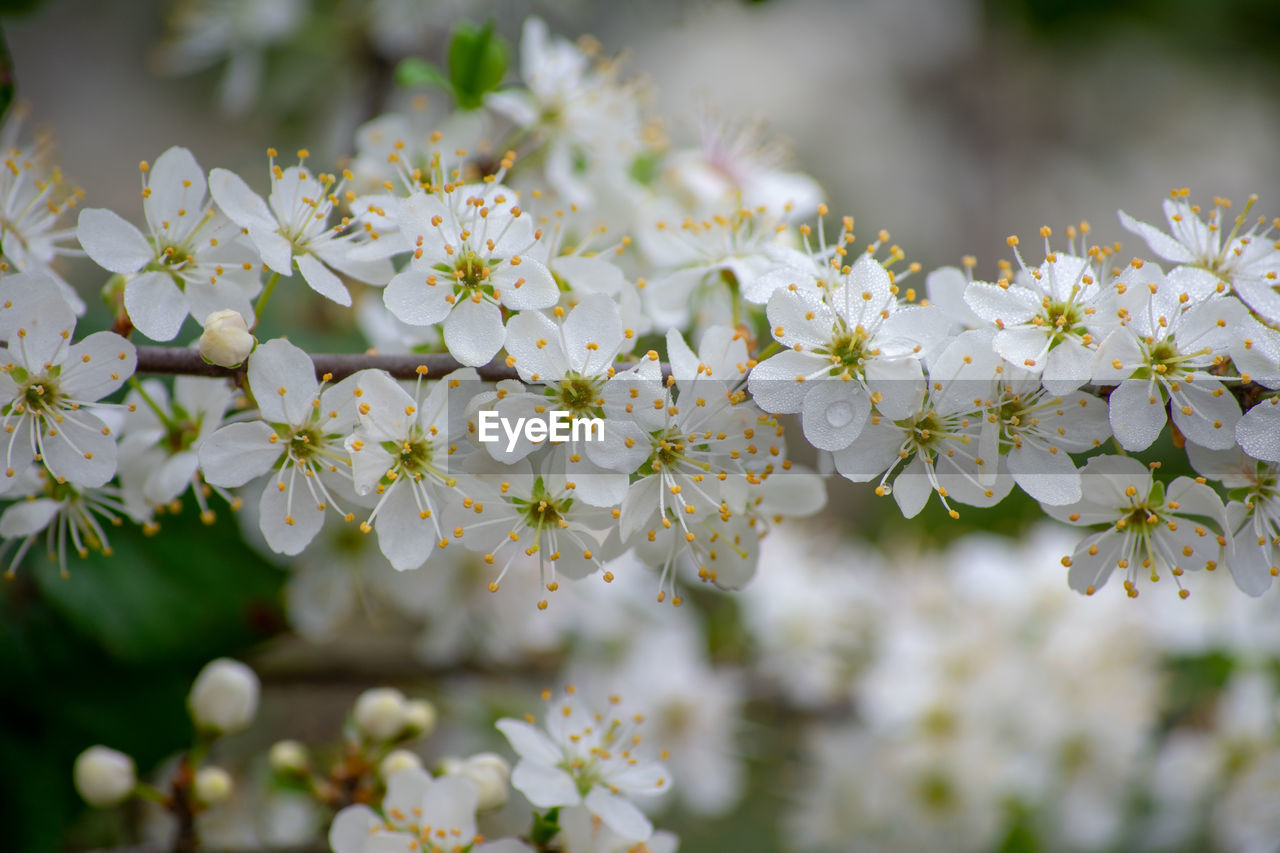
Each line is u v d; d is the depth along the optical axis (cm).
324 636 30
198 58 41
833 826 32
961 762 31
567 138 28
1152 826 33
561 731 24
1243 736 32
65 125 56
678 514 22
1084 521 22
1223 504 22
